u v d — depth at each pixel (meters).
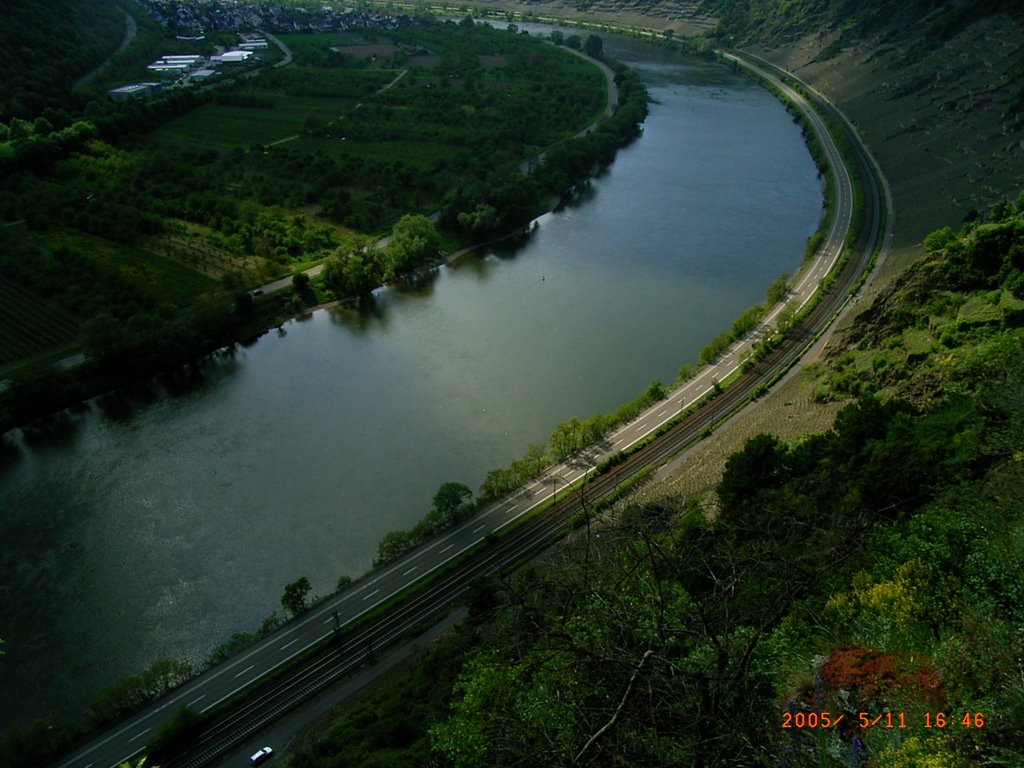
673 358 142.88
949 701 26.27
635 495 97.94
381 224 196.12
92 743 76.31
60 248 166.25
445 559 95.75
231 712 77.50
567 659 25.81
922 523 44.12
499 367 140.38
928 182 192.62
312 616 89.50
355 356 145.38
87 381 134.62
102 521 106.31
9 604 93.88
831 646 31.22
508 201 198.50
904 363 100.56
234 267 168.75
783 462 79.38
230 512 107.50
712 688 21.36
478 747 38.06
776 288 152.50
